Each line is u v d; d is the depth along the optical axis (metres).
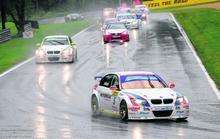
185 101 42.75
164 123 41.69
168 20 173.75
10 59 92.81
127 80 44.81
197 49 97.50
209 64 79.50
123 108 42.97
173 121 42.78
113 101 44.47
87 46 110.12
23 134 37.19
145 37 122.31
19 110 49.25
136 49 101.06
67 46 87.94
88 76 72.25
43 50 86.88
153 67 78.50
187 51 95.69
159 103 42.12
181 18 177.88
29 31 136.88
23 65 84.88
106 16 198.75
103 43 114.50
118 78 45.06
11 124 41.81
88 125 41.03
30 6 174.25
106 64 83.12
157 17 192.00
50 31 155.75
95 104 47.44
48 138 35.56
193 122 42.12
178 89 61.06
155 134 36.62
